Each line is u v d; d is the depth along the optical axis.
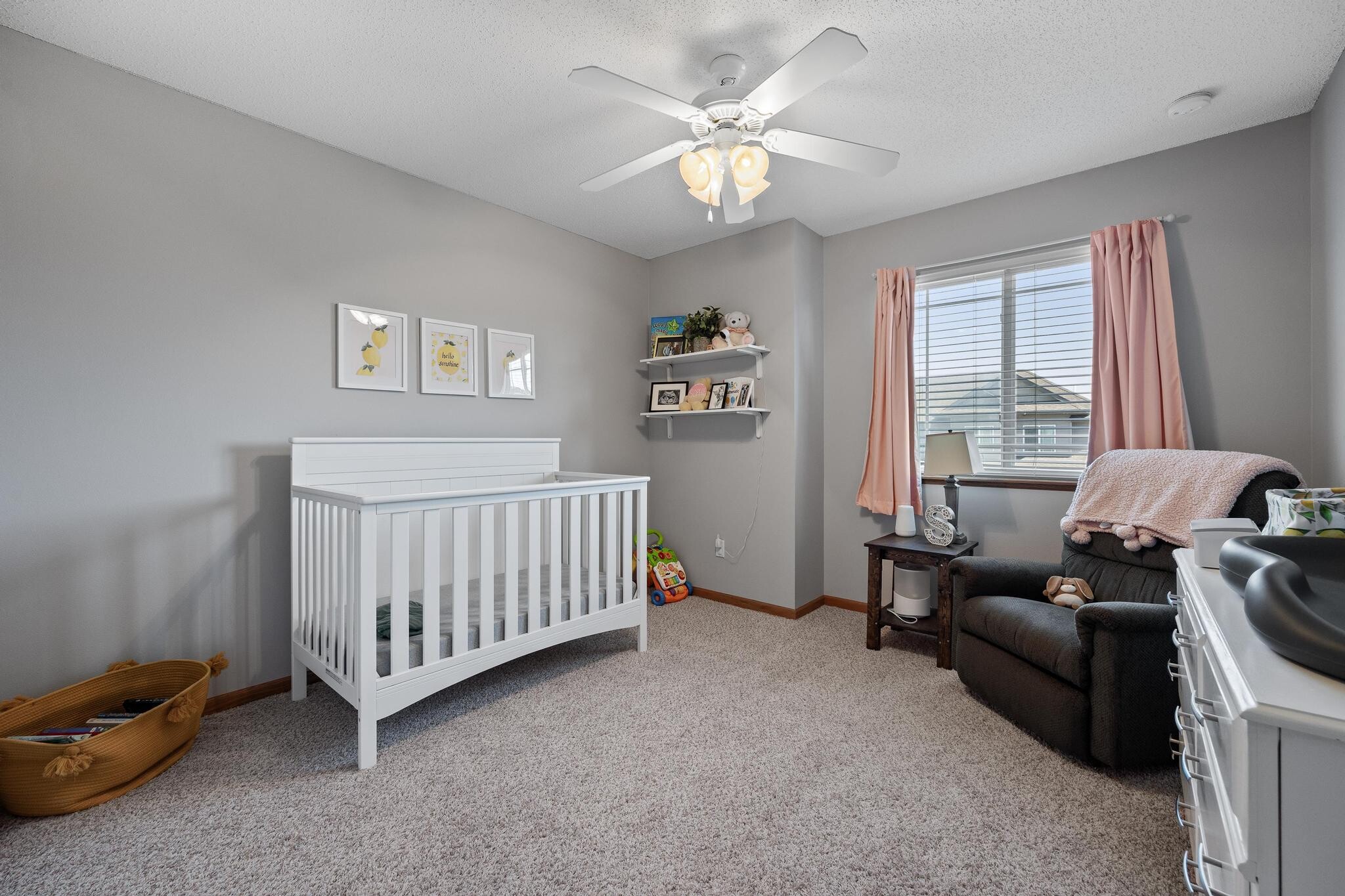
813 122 2.29
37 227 1.83
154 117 2.04
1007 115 2.24
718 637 3.00
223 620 2.22
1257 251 2.31
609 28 1.76
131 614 2.01
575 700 2.26
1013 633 2.02
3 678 1.79
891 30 1.76
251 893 1.30
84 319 1.91
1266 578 0.76
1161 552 2.07
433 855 1.42
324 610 2.11
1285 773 0.59
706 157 1.81
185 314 2.12
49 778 1.52
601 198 3.05
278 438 2.35
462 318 2.98
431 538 2.00
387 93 2.12
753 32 1.78
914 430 3.18
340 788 1.69
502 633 2.28
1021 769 1.78
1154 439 2.42
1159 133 2.37
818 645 2.89
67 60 1.88
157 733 1.74
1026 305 2.94
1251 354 2.32
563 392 3.50
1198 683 1.09
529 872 1.36
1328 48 1.84
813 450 3.51
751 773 1.76
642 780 1.73
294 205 2.39
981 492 3.01
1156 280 2.44
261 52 1.88
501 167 2.70
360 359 2.58
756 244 3.49
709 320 3.54
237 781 1.72
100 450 1.95
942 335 3.21
